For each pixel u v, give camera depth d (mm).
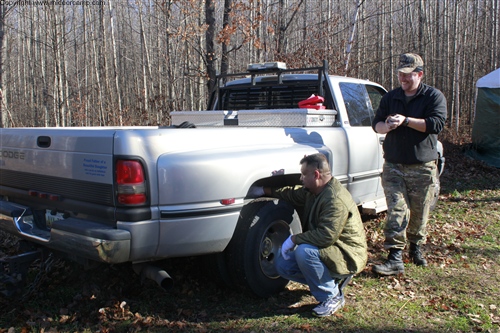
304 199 3688
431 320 3418
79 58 28688
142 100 15281
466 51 20312
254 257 3551
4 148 3910
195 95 20984
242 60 18109
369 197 5297
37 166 3564
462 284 4105
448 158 11508
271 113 4641
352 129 4902
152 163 3035
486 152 11102
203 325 3320
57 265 4301
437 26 20500
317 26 14742
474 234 5613
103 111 17766
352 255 3381
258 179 3561
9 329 3188
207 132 3408
